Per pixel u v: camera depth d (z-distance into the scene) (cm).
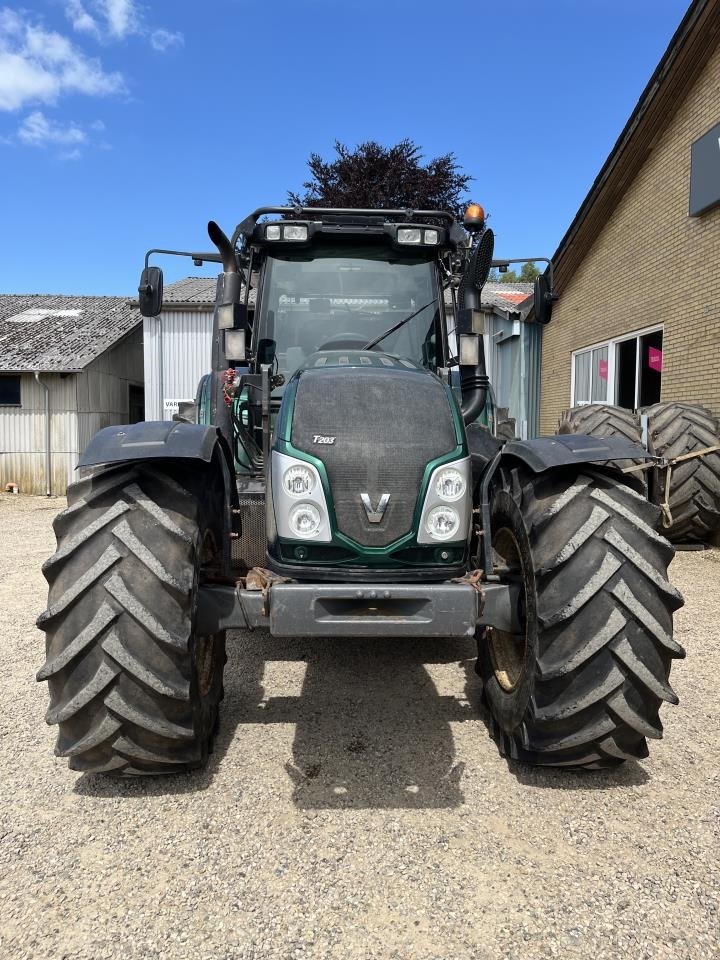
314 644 436
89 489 262
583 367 1222
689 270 869
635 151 964
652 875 214
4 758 289
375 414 270
